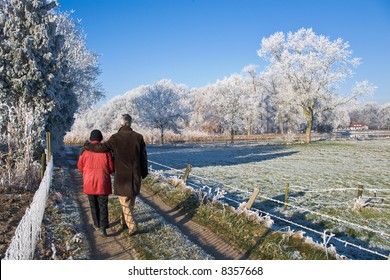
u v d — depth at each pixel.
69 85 20.56
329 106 52.12
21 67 16.44
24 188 10.88
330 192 15.48
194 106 85.56
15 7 17.00
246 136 66.94
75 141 53.59
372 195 15.26
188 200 10.06
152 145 53.41
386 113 122.94
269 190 15.69
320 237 9.36
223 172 21.47
